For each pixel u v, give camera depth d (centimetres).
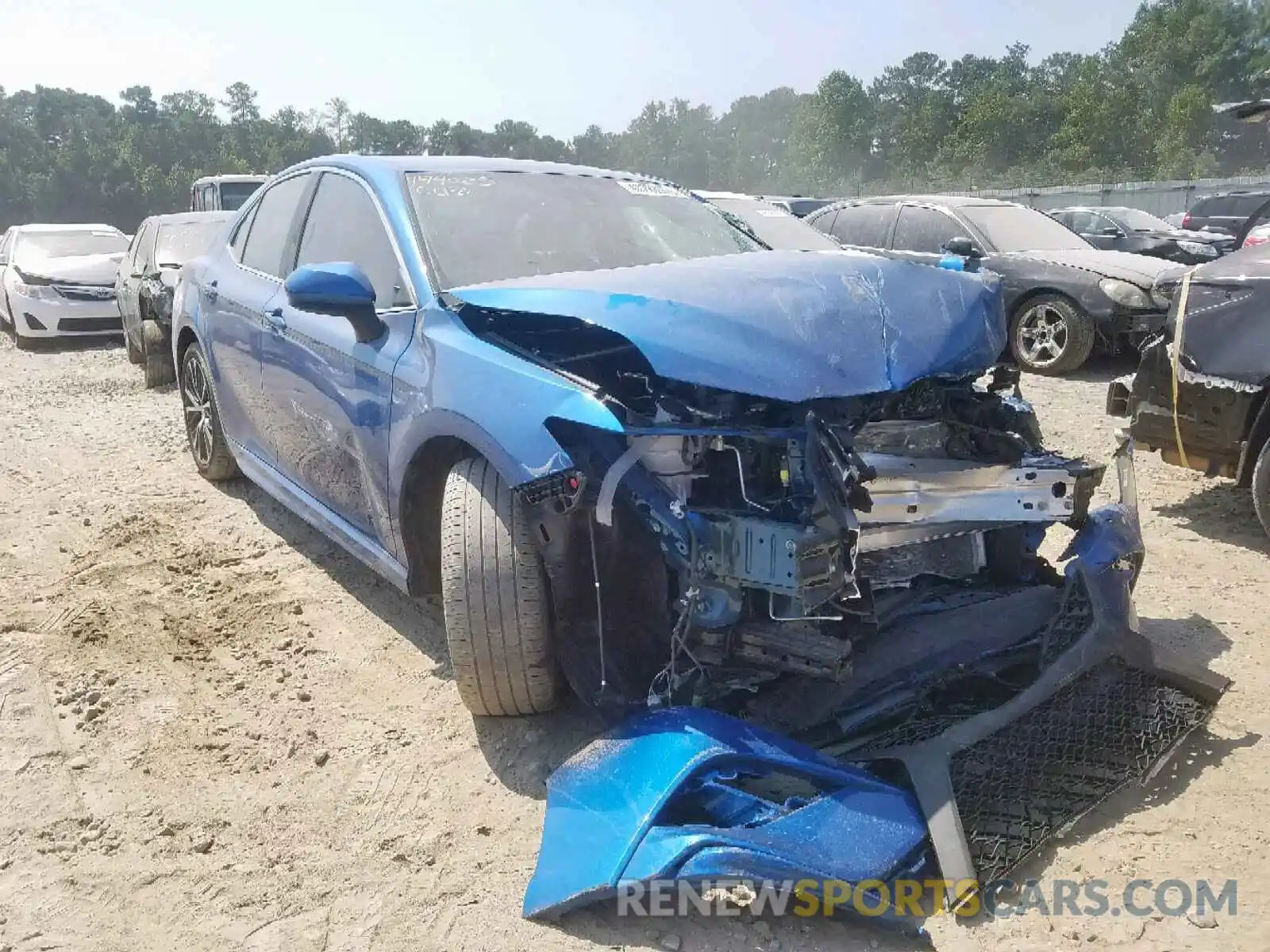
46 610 425
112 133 10144
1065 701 290
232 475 590
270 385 434
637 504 272
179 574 462
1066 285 883
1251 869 255
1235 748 307
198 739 328
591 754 270
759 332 272
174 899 255
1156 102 6756
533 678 300
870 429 309
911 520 291
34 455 679
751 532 258
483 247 368
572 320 302
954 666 299
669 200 446
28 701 352
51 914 250
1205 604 417
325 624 411
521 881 260
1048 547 448
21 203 9069
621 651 291
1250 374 454
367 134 10256
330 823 286
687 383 282
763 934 239
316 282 335
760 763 250
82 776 308
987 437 321
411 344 333
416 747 323
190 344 573
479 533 293
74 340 1277
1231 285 461
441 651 388
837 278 299
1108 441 665
